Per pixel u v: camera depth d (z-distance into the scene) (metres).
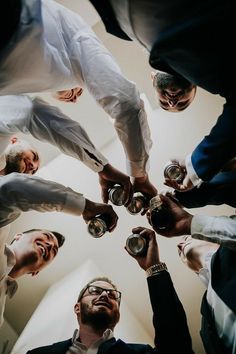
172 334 0.75
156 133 1.35
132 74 1.25
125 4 0.51
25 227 1.46
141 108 0.77
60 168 1.40
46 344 1.07
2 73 0.64
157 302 0.77
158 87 0.91
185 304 1.50
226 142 0.65
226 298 0.75
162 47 0.53
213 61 0.54
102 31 1.17
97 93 0.76
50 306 1.33
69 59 0.73
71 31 0.74
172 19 0.51
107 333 0.98
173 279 1.47
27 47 0.63
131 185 0.86
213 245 1.05
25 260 1.10
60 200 0.79
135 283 1.48
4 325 1.54
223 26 0.50
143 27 0.53
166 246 1.44
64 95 1.03
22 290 1.55
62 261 1.50
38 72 0.69
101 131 1.30
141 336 1.38
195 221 0.75
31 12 0.60
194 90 0.95
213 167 0.69
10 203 0.77
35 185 0.77
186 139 1.34
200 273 0.98
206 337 0.82
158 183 1.36
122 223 1.42
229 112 0.62
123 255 1.46
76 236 1.46
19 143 1.13
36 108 0.87
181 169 0.85
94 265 1.46
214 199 0.88
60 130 0.85
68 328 1.11
